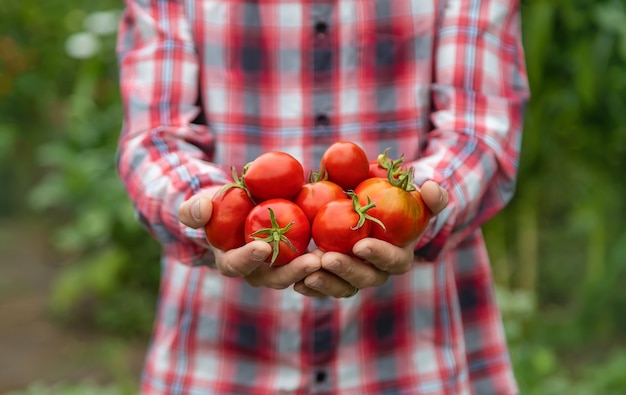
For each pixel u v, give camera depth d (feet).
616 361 9.97
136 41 4.90
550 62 11.19
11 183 24.61
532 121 11.46
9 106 21.57
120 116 14.38
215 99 4.77
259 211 3.74
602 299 13.25
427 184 3.80
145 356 13.84
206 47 4.78
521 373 8.75
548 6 10.68
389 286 4.67
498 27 4.74
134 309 15.03
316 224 3.73
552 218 17.03
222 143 4.77
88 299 16.08
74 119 14.73
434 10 4.73
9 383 12.71
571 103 11.43
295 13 4.73
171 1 4.83
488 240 13.06
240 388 4.75
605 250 14.19
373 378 4.71
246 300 4.71
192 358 4.82
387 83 4.75
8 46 18.92
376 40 4.72
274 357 4.72
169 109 4.67
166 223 4.33
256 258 3.62
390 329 4.71
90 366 13.29
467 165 4.40
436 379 4.72
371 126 4.75
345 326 4.66
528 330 11.93
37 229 22.54
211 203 3.83
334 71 4.76
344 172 4.03
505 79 4.73
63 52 19.44
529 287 13.11
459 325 4.88
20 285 17.61
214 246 3.93
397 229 3.72
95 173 14.29
